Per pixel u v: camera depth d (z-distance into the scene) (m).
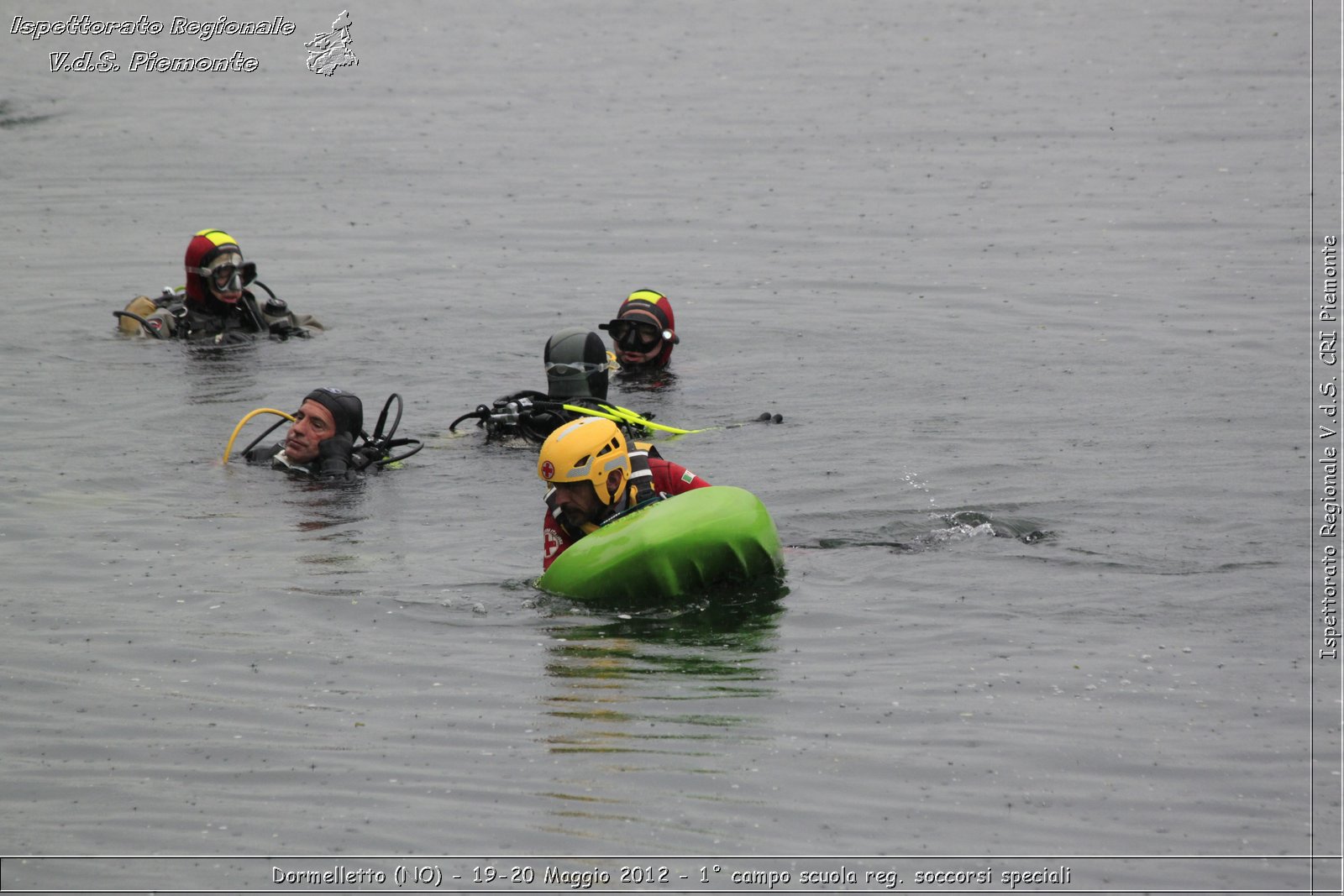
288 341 32.22
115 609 16.66
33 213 46.28
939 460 22.84
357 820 11.77
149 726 13.53
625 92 67.12
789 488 21.47
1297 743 12.98
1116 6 88.62
